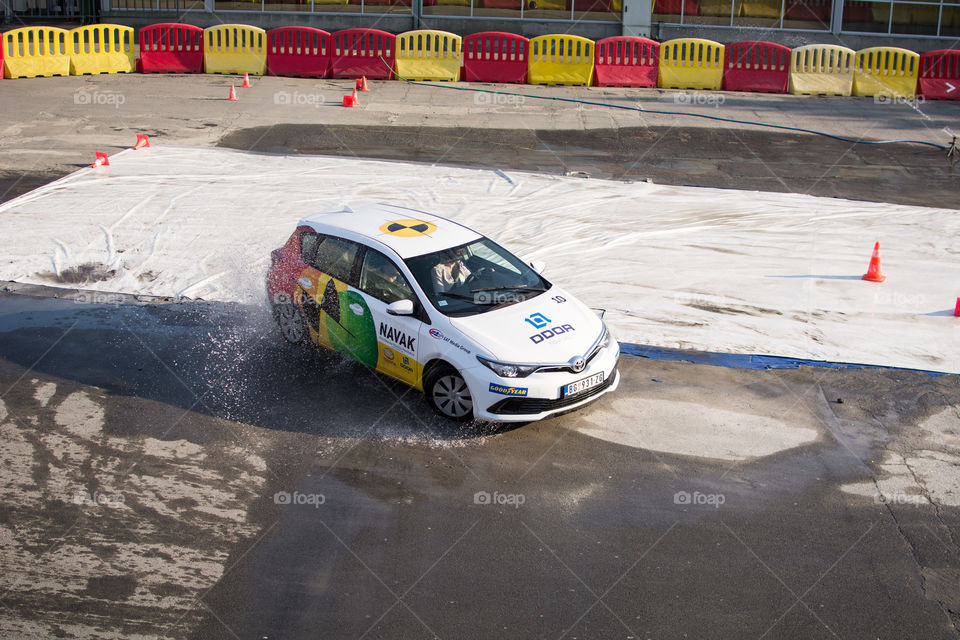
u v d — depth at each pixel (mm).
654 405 7434
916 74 22609
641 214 12922
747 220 12797
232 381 7621
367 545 5445
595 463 6477
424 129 17703
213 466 6281
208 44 23312
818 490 6176
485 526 5668
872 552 5473
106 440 6586
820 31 27281
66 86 20859
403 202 13016
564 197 13617
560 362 6695
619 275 10539
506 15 27359
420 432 6848
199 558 5277
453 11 27344
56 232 11430
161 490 5969
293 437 6715
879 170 15820
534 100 20859
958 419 7293
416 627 4727
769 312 9570
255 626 4715
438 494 6016
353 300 7566
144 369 7809
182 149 15695
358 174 14484
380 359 7461
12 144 15602
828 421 7211
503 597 4984
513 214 12695
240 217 12156
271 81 22422
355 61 23031
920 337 9000
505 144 16828
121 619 4738
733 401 7547
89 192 13094
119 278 10031
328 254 7930
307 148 16078
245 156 15406
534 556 5367
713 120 19219
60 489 5941
